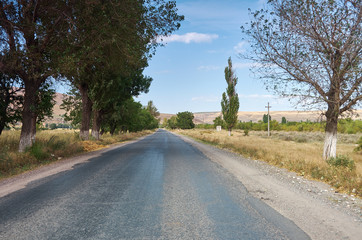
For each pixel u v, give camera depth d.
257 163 10.76
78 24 11.79
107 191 5.56
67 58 11.27
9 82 13.54
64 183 6.39
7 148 12.02
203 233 3.31
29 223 3.64
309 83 11.06
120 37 12.98
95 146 18.97
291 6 10.82
